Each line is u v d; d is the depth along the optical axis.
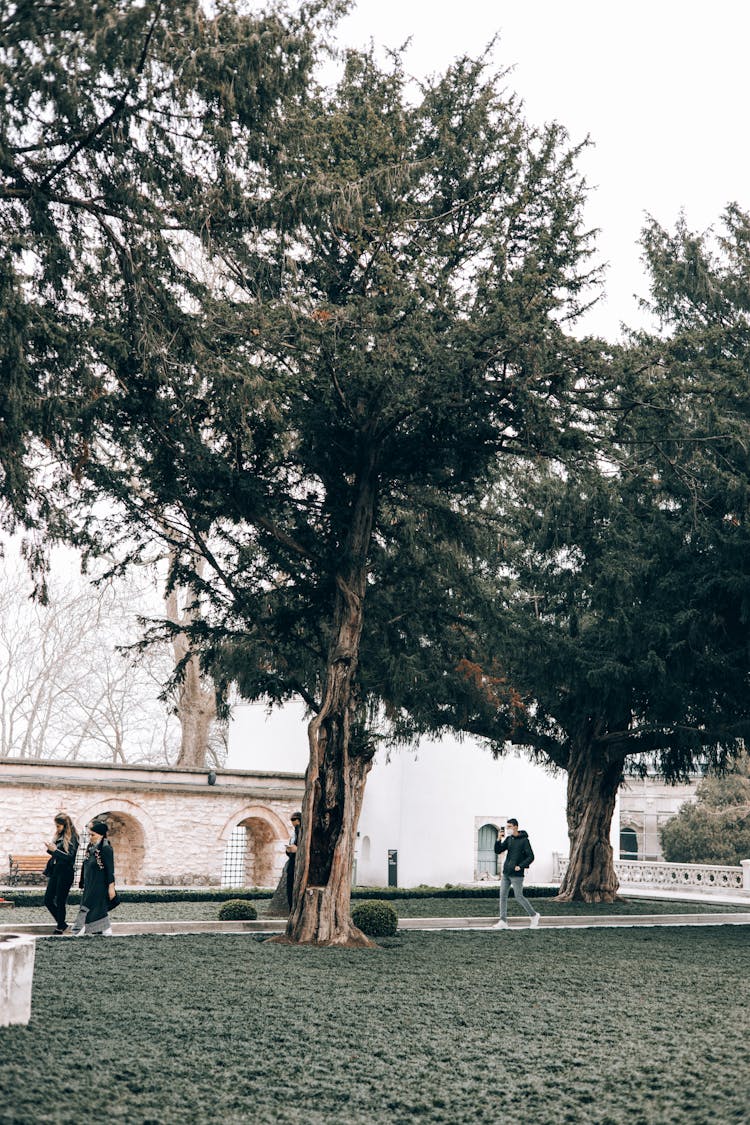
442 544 18.34
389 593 17.78
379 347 13.63
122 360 12.69
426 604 18.05
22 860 26.52
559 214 16.42
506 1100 6.91
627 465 15.77
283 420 13.95
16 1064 7.09
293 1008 9.67
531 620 22.58
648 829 56.44
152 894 23.02
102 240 11.88
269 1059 7.77
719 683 20.61
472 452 15.30
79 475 13.02
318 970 12.10
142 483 15.52
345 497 16.09
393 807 36.00
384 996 10.56
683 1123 6.37
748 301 22.34
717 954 15.45
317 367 14.39
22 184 10.85
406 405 14.29
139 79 10.24
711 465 17.83
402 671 18.42
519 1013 9.88
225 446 14.67
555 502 19.08
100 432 14.14
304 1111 6.58
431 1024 9.24
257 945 14.20
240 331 13.35
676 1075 7.51
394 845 35.75
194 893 23.62
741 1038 8.82
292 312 13.59
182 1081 7.08
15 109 10.05
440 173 16.36
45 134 10.63
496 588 22.81
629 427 15.05
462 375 13.96
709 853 48.50
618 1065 7.82
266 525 15.36
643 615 20.20
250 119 11.02
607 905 24.83
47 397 11.27
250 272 14.14
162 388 13.56
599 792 25.92
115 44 9.60
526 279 14.00
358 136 15.19
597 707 22.25
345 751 15.30
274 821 31.64
